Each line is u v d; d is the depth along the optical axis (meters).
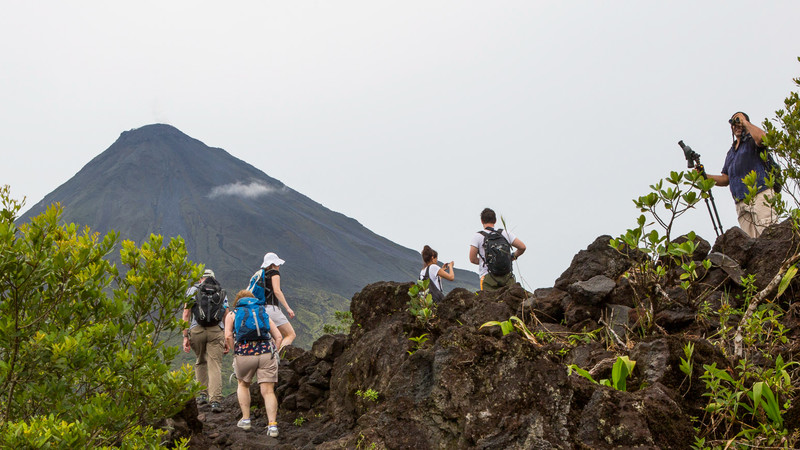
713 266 6.01
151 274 4.84
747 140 7.03
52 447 3.59
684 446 3.84
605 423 3.84
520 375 4.09
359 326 7.86
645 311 5.64
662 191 4.61
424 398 4.41
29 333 4.39
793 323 4.96
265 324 6.91
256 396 7.89
